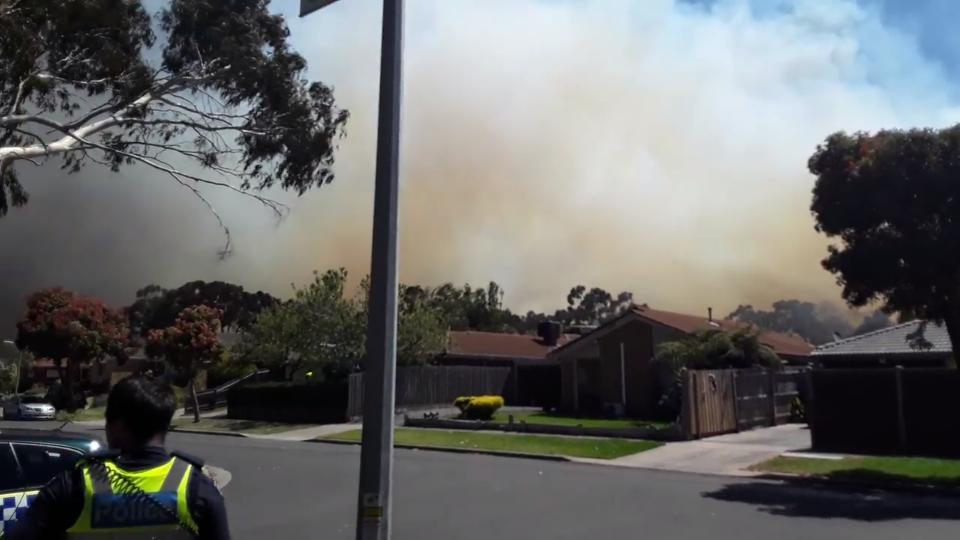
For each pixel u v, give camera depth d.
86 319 52.25
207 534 3.02
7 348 72.06
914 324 29.11
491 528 11.32
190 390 39.19
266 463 20.20
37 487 7.48
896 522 11.90
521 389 41.28
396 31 5.59
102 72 17.02
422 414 33.12
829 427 20.09
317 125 18.88
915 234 15.54
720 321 39.50
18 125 16.03
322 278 35.34
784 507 13.25
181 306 75.38
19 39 14.21
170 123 17.30
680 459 19.73
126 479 2.92
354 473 18.05
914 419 18.97
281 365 40.00
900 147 15.65
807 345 45.22
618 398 34.06
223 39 17.52
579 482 16.33
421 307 37.28
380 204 5.29
